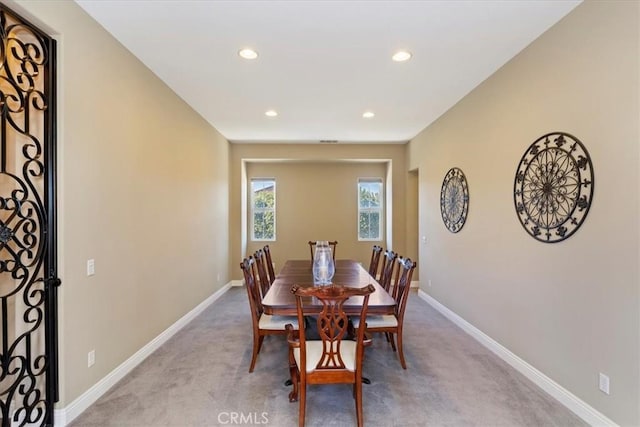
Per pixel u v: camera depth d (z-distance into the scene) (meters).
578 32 2.16
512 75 2.87
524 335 2.73
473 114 3.56
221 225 5.50
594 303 2.06
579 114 2.16
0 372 1.94
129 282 2.79
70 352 2.12
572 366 2.23
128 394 2.42
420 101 3.93
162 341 3.36
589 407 2.09
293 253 6.88
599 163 2.01
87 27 2.27
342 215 6.91
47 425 1.98
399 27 2.38
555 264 2.38
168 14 2.24
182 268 3.89
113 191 2.57
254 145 6.22
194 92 3.64
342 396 2.39
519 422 2.10
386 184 6.75
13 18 1.84
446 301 4.29
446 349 3.23
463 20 2.30
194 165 4.27
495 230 3.15
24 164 1.89
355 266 4.28
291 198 6.88
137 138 2.91
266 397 2.38
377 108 4.18
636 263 1.81
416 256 6.13
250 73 3.16
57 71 2.05
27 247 1.93
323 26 2.37
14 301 2.00
